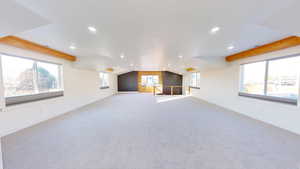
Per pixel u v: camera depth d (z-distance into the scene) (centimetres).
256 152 182
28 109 282
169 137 230
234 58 402
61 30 207
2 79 233
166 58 482
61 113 390
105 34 226
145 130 262
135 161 162
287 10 131
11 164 155
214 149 190
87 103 551
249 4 132
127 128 273
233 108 431
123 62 579
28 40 260
